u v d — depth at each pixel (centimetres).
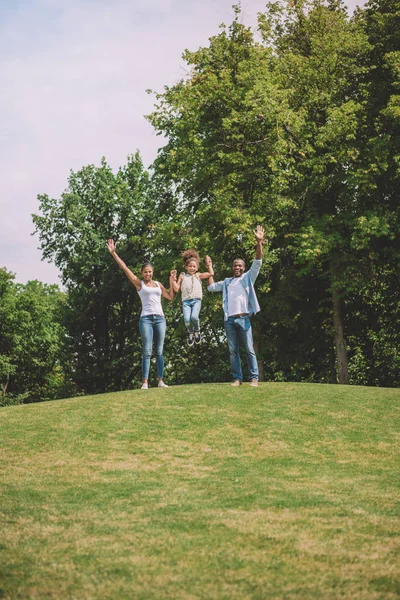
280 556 434
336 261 2553
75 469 737
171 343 3906
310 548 451
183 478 690
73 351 4100
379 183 2631
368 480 683
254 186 2697
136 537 477
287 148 2612
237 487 644
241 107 2664
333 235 2495
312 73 2670
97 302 3941
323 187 2614
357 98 2781
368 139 2645
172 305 2931
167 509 557
